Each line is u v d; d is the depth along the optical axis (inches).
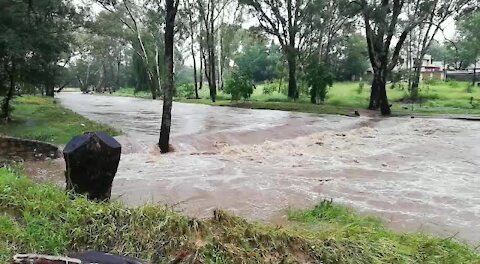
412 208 326.6
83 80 3371.1
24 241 133.9
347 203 335.3
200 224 142.7
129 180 397.7
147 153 534.9
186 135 671.1
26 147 486.0
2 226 138.1
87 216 146.6
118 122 867.4
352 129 836.0
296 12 1640.0
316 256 134.4
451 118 1095.0
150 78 2153.1
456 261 150.6
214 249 132.3
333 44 1905.8
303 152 579.5
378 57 1245.1
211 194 354.3
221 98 1893.5
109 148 187.5
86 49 2618.1
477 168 483.5
